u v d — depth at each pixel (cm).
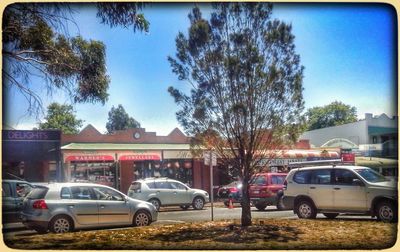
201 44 1211
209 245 1055
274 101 1223
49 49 1378
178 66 1234
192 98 1229
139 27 1270
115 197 1431
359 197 1390
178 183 2291
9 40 1313
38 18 1315
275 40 1212
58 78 1445
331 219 1461
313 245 1037
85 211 1348
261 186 2070
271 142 1255
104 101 1507
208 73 1223
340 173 1453
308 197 1500
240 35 1189
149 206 1496
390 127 4622
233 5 1213
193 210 2288
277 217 1702
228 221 1448
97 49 1460
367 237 1109
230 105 1212
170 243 1091
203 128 1236
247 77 1192
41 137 2741
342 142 4272
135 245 1077
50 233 1288
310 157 3244
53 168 2877
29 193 1375
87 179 2931
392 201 1337
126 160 2978
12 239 1180
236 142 1236
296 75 1233
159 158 3020
